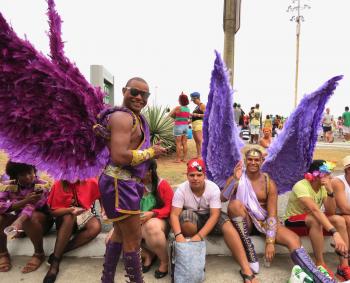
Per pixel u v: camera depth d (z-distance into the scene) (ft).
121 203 7.04
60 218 10.06
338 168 22.62
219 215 10.07
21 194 9.95
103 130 6.88
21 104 7.70
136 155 6.70
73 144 8.02
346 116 54.85
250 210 10.57
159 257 9.68
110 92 26.68
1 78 7.54
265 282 9.50
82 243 10.54
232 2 17.98
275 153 11.45
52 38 7.90
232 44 18.28
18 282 9.25
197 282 9.12
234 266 10.34
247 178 10.75
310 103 10.76
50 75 7.65
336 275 9.88
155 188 10.46
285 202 15.46
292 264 10.58
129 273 7.65
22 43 7.40
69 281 9.34
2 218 9.67
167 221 10.44
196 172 9.76
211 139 11.19
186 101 24.36
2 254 9.96
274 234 10.18
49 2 7.79
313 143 11.34
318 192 10.68
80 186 10.28
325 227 9.77
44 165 7.97
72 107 7.98
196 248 9.16
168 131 28.07
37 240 9.86
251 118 46.14
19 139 7.85
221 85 10.46
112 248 8.02
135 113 7.23
